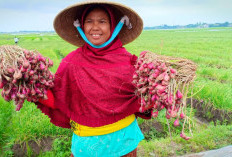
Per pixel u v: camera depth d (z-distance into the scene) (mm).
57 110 1985
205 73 8688
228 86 6613
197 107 5293
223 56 13930
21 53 1497
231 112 4848
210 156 2572
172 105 1418
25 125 3885
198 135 3574
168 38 37125
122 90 1792
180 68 1501
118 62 1831
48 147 3746
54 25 2078
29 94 1599
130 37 2262
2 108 4902
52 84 1731
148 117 1976
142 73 1538
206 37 36906
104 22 1836
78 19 2086
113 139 1809
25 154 3617
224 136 3549
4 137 4004
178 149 3295
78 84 1802
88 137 1816
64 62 1928
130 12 1983
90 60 1835
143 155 3137
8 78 1440
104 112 1766
